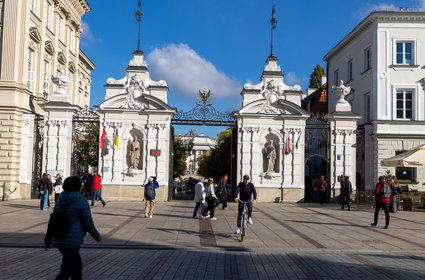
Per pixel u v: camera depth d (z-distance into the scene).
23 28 29.66
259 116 28.86
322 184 28.00
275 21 30.25
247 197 14.47
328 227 17.41
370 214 22.94
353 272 9.56
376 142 30.45
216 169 58.97
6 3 29.33
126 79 29.38
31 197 28.48
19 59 29.27
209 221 18.91
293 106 28.81
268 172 28.73
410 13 32.06
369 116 34.19
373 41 33.09
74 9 43.47
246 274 9.32
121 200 28.22
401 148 30.36
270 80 29.50
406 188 29.30
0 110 27.95
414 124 30.75
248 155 28.73
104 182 28.31
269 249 12.43
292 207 26.00
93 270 9.42
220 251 12.19
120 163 28.52
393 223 19.08
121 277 8.81
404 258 11.39
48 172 28.02
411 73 32.16
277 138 29.11
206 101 29.31
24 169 28.53
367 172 30.66
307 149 29.73
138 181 28.50
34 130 29.02
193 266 10.04
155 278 8.77
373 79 32.81
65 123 28.33
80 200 7.16
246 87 29.38
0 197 27.31
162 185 28.42
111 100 28.66
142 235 14.66
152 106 28.77
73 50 44.41
